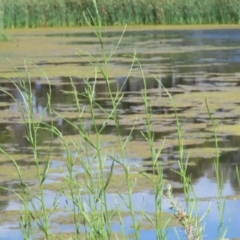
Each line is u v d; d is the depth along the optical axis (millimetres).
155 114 14258
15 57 25625
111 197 8828
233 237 7453
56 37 35969
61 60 24469
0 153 11266
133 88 18016
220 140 11914
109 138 12109
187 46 30297
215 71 21047
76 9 44969
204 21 45281
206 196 8828
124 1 44875
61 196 8891
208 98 16016
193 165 10367
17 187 9414
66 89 17984
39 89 18000
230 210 8258
